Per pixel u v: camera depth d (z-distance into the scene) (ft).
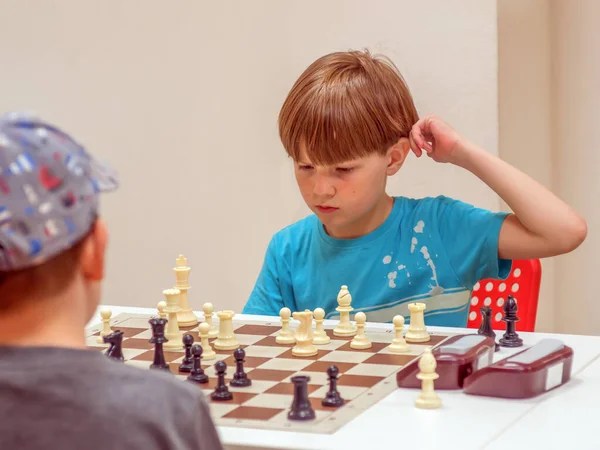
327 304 7.25
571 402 4.56
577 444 3.94
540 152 10.15
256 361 5.41
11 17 11.02
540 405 4.51
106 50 10.77
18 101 11.16
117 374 3.20
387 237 7.18
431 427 4.18
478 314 7.72
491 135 9.43
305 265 7.41
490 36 9.29
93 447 2.99
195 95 10.59
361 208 6.78
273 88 10.28
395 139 6.90
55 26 10.89
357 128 6.50
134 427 3.06
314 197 6.77
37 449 2.97
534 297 7.42
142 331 6.27
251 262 10.76
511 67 9.77
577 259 10.20
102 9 10.69
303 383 4.33
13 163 2.99
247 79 10.37
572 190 10.09
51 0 10.85
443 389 4.79
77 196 3.12
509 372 4.57
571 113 9.95
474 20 9.32
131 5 10.59
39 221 3.02
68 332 3.25
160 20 10.53
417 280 7.09
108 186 3.35
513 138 9.91
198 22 10.41
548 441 3.99
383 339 5.92
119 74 10.78
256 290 7.59
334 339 5.98
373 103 6.66
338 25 9.87
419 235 7.14
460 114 9.52
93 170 3.28
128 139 10.89
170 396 3.22
